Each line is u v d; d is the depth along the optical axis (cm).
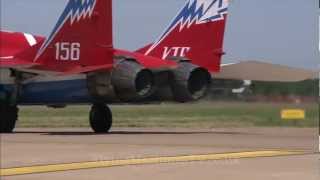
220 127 12094
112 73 8944
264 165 4869
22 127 11738
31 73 9112
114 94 9025
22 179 4166
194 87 9500
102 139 7600
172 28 10162
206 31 10031
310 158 5391
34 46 9069
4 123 9094
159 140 7475
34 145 6612
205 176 4281
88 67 8769
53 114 19362
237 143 7056
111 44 8700
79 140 7388
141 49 10094
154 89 9100
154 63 9206
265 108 19725
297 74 9731
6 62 8931
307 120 15200
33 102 9344
